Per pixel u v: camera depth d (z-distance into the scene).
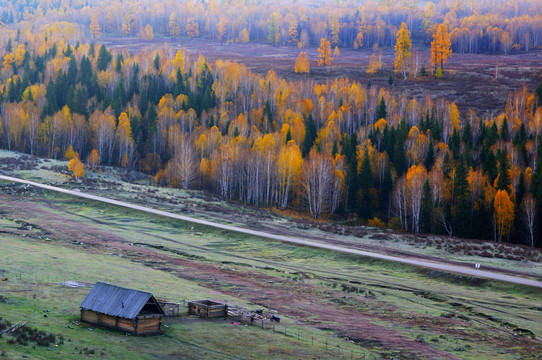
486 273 92.25
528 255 107.00
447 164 159.75
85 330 53.00
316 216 151.38
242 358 51.62
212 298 70.69
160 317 55.19
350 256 102.75
